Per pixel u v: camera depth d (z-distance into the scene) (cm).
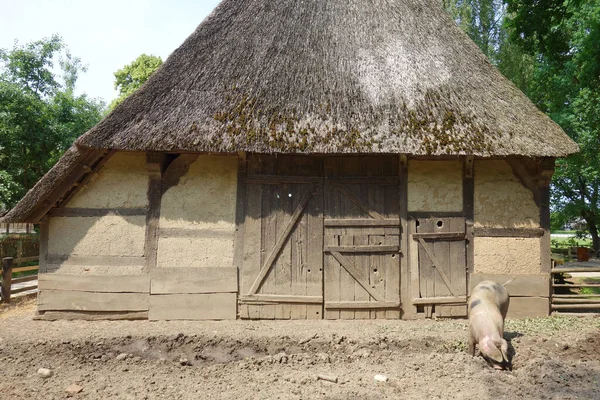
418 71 743
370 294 685
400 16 846
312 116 661
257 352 545
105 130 636
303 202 694
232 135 633
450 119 666
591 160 1599
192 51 754
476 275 689
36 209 660
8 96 1483
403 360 505
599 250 2030
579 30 1420
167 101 679
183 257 682
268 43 778
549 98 1689
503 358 448
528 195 702
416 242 695
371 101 689
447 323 654
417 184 704
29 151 1568
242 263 683
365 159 705
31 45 1767
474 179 705
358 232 694
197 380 445
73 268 675
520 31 883
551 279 698
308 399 391
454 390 409
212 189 691
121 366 489
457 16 1806
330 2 869
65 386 425
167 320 670
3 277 803
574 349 518
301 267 686
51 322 655
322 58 761
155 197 685
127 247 679
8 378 446
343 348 547
